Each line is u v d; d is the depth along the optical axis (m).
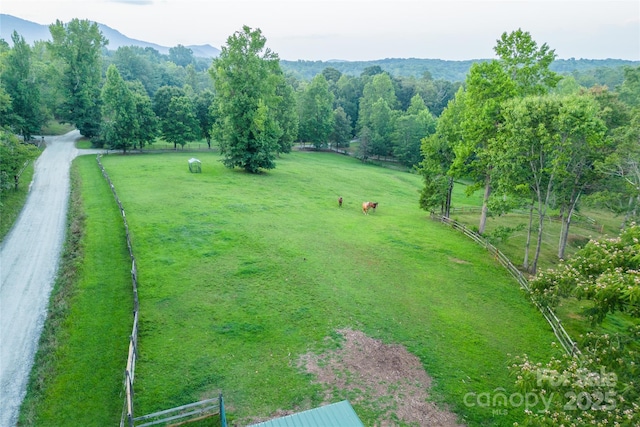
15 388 16.20
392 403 15.96
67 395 15.72
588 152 29.08
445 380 17.53
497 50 34.47
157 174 51.97
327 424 12.08
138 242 29.36
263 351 18.67
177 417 14.16
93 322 20.14
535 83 34.34
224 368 17.42
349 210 44.81
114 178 48.25
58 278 24.83
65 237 30.89
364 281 26.39
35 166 52.41
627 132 30.22
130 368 16.03
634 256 12.08
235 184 50.41
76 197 39.75
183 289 23.48
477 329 21.86
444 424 15.14
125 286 23.47
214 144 91.81
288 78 147.88
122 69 135.62
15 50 66.75
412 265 29.77
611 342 12.34
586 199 33.94
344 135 100.38
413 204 54.50
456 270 29.55
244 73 55.97
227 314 21.38
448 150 42.41
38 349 18.53
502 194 31.30
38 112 71.12
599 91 40.19
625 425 9.43
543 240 40.72
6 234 31.02
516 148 27.98
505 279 28.69
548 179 30.05
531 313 24.20
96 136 77.94
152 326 19.98
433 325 21.84
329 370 17.64
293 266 27.53
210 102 83.19
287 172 63.03
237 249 29.62
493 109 32.50
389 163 95.56
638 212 35.22
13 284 23.88
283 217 38.69
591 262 14.14
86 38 75.06
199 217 35.78
